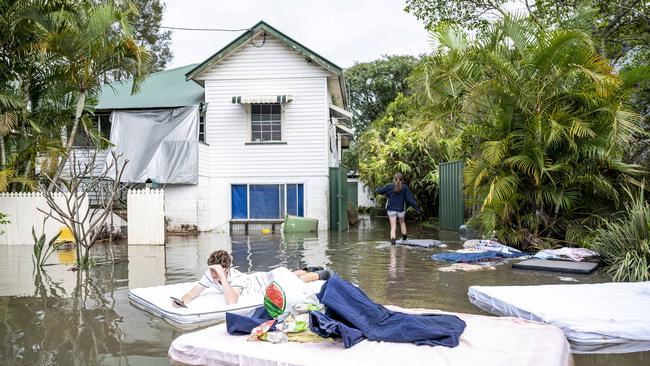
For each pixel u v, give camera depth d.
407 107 26.86
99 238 13.59
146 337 4.79
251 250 11.73
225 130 18.22
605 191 10.13
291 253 11.08
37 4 12.46
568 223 10.57
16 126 13.62
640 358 4.18
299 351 3.98
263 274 6.23
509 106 10.60
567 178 10.32
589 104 10.21
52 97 14.37
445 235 15.17
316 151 17.98
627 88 10.27
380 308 4.64
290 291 4.72
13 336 4.83
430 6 17.45
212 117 18.22
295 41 17.52
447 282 7.41
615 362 4.08
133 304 6.16
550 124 9.84
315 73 17.94
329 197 18.06
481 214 11.12
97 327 5.13
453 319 4.49
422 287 7.05
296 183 18.03
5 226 13.08
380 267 8.88
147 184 14.59
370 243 13.12
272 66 18.05
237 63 18.14
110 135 17.50
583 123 9.66
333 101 21.81
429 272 8.31
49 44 12.99
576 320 4.66
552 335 4.28
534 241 10.60
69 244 12.58
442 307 5.88
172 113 17.58
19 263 9.75
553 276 7.82
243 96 18.08
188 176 16.92
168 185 17.19
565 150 10.41
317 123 17.94
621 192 10.34
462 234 14.34
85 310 5.86
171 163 16.92
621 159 10.80
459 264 9.09
